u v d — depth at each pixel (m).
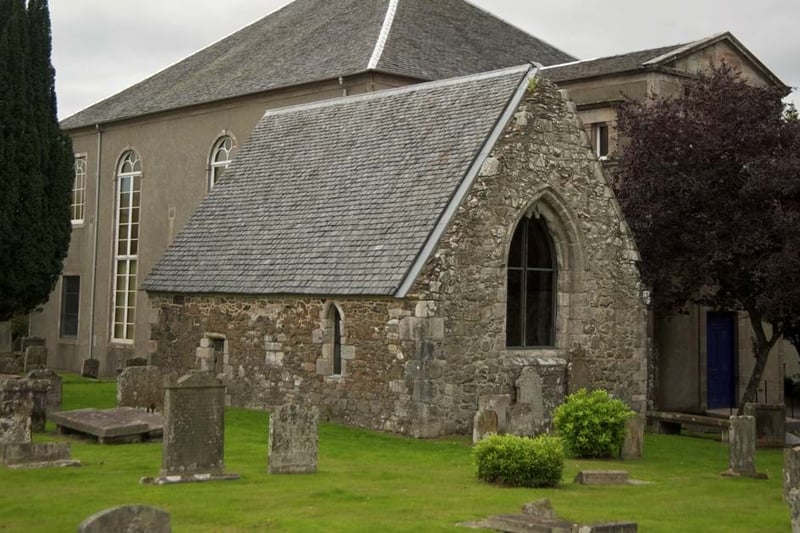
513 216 22.53
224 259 25.91
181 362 26.42
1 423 16.59
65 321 42.66
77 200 42.38
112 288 40.28
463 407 21.44
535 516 12.01
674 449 21.22
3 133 27.00
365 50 32.72
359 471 16.39
